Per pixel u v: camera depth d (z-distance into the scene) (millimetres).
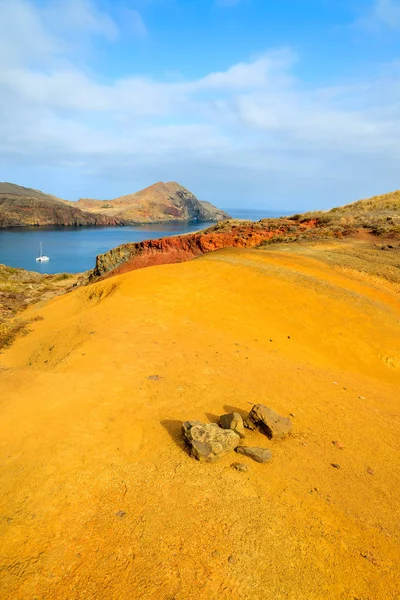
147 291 15102
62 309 17719
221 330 11773
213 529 3611
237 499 4094
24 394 6418
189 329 11336
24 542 3297
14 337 13484
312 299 14859
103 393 6637
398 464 5531
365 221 34469
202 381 7586
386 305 16312
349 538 3770
